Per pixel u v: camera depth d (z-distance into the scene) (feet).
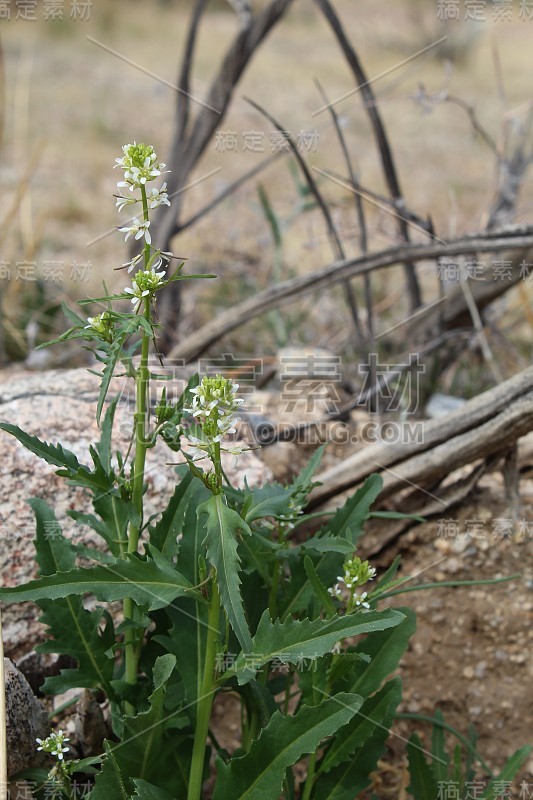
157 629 4.27
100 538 4.71
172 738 4.09
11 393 5.04
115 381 5.15
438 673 4.94
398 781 4.78
